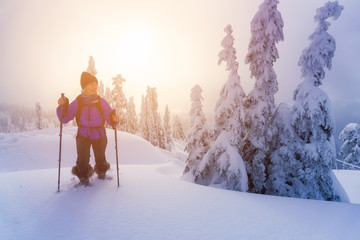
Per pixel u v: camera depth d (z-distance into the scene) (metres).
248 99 10.26
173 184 4.60
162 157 28.97
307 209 3.56
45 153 20.48
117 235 2.32
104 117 4.48
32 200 3.15
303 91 9.64
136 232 2.42
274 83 10.02
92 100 4.34
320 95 9.20
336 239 2.46
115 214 2.86
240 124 9.34
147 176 5.24
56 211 2.84
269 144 10.27
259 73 10.25
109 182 4.37
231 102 9.41
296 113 9.48
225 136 9.33
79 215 2.77
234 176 8.65
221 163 8.78
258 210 3.38
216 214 3.09
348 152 33.00
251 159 9.97
